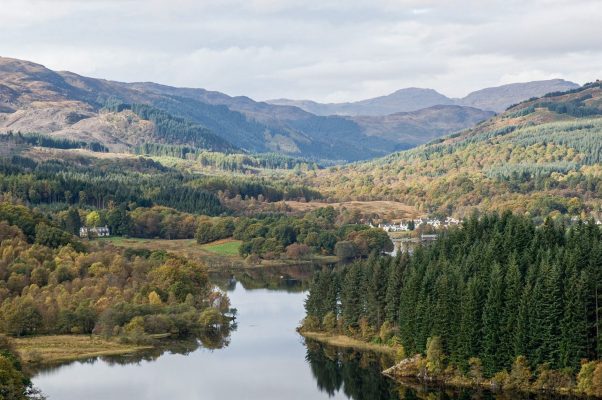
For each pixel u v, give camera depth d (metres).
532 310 195.38
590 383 186.50
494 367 199.75
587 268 199.12
